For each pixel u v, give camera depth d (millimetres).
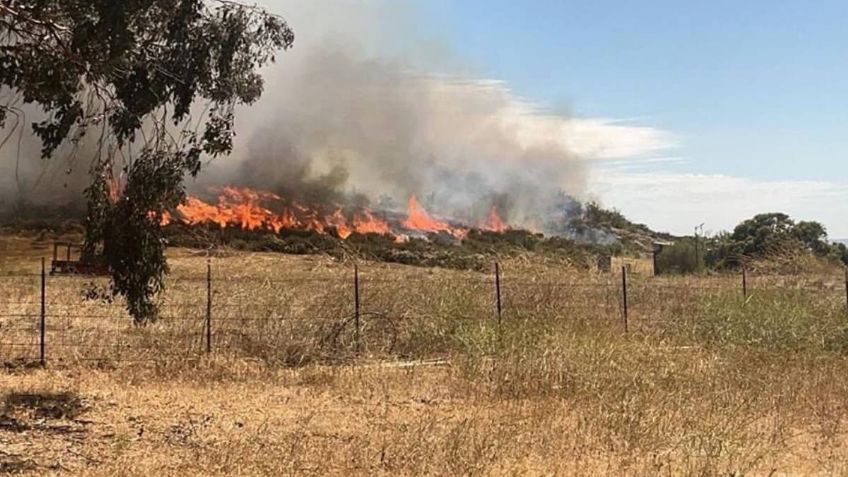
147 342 17047
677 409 12008
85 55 11133
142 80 12047
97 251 13156
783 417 12000
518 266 29156
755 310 19078
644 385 13461
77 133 12461
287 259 37969
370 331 17844
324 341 17469
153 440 10750
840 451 10445
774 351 16953
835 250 46469
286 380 14758
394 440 10578
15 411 12031
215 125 12734
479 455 9648
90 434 10992
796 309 19312
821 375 14898
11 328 18562
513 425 11359
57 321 19719
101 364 15625
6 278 28812
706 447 9984
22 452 9969
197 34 12250
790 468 9719
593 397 12945
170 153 12719
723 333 18141
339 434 11070
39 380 14234
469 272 28438
